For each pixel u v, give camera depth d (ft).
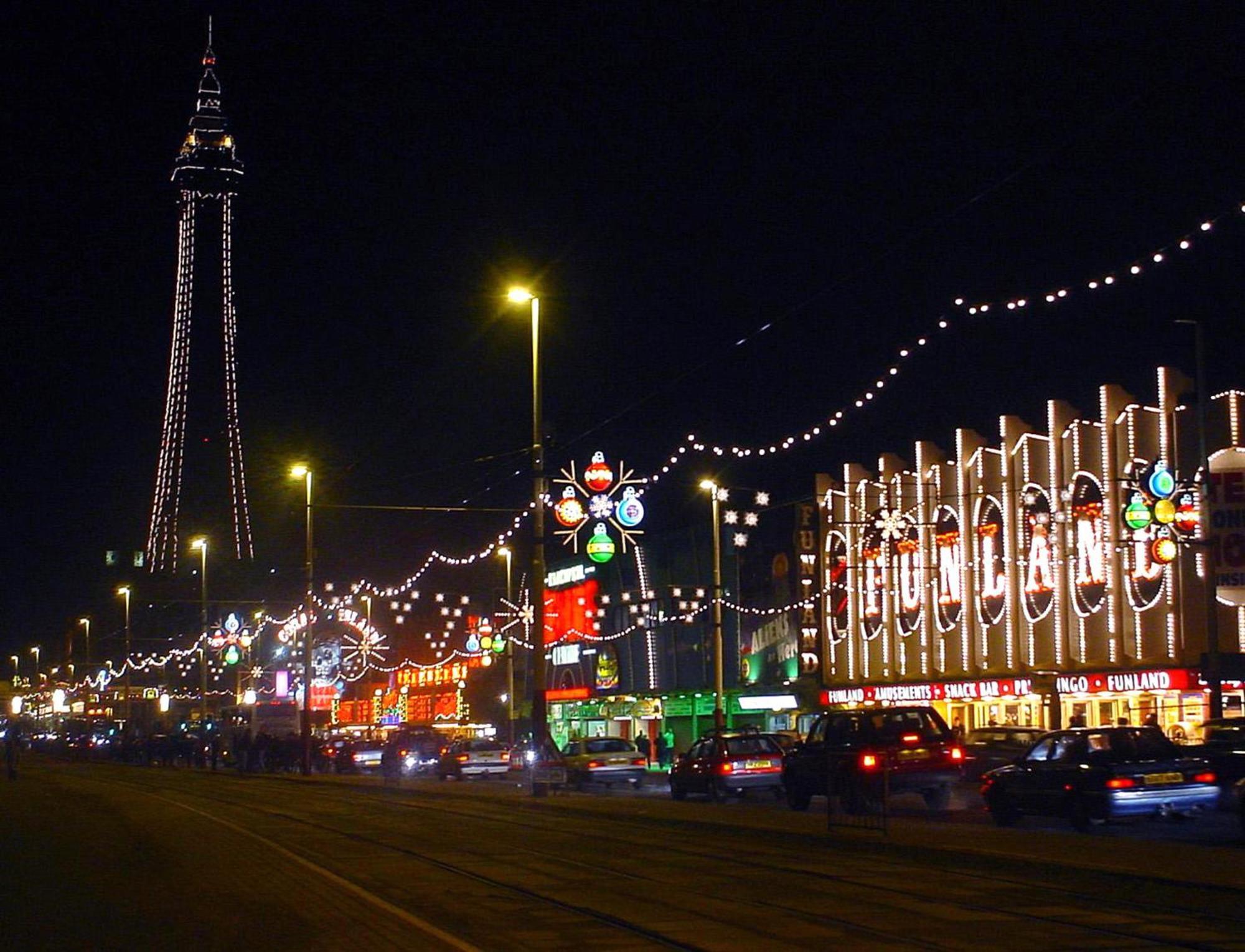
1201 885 50.60
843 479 177.27
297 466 188.55
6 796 141.69
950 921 46.19
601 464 114.21
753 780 107.04
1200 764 73.87
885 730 90.22
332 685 270.87
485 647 215.31
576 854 71.56
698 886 57.21
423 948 42.55
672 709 205.77
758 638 188.85
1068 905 48.98
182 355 594.24
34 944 45.39
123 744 300.61
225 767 238.48
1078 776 73.26
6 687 505.66
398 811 109.40
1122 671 127.34
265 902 54.49
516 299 116.47
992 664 144.56
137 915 51.88
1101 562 130.62
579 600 232.53
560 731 242.17
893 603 160.97
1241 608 119.03
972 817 86.58
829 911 49.24
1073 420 136.87
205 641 258.57
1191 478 119.14
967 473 149.28
